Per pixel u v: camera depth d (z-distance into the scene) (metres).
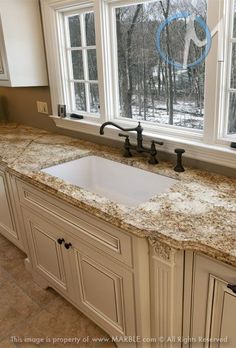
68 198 1.34
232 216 1.12
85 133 2.19
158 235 1.04
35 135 2.41
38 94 2.47
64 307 1.86
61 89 2.21
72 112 2.25
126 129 1.73
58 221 1.52
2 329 1.73
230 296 1.00
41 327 1.73
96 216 1.22
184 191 1.34
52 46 2.11
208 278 1.04
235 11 1.29
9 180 1.90
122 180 1.79
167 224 1.08
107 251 1.28
